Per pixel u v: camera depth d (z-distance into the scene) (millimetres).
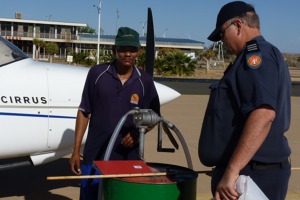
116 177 2607
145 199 2553
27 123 4340
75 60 47250
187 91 21625
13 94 4266
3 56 4367
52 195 5090
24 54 4641
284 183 2549
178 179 2693
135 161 2953
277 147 2439
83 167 3439
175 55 42562
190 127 10211
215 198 2379
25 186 5398
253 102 2283
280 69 2379
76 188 5406
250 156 2270
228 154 2477
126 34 3279
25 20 64750
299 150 8102
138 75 3416
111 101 3355
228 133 2465
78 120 3473
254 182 2434
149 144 7992
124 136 3377
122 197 2586
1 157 4398
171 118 11570
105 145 3373
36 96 4379
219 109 2488
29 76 4410
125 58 3303
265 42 2445
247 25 2488
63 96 4516
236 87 2398
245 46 2449
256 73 2309
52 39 67750
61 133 4531
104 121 3359
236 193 2277
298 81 40781
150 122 2936
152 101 3469
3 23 64562
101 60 46156
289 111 2562
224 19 2520
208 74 50719
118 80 3359
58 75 4578
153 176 2740
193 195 2723
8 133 4258
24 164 4605
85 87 3451
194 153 7438
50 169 6172
